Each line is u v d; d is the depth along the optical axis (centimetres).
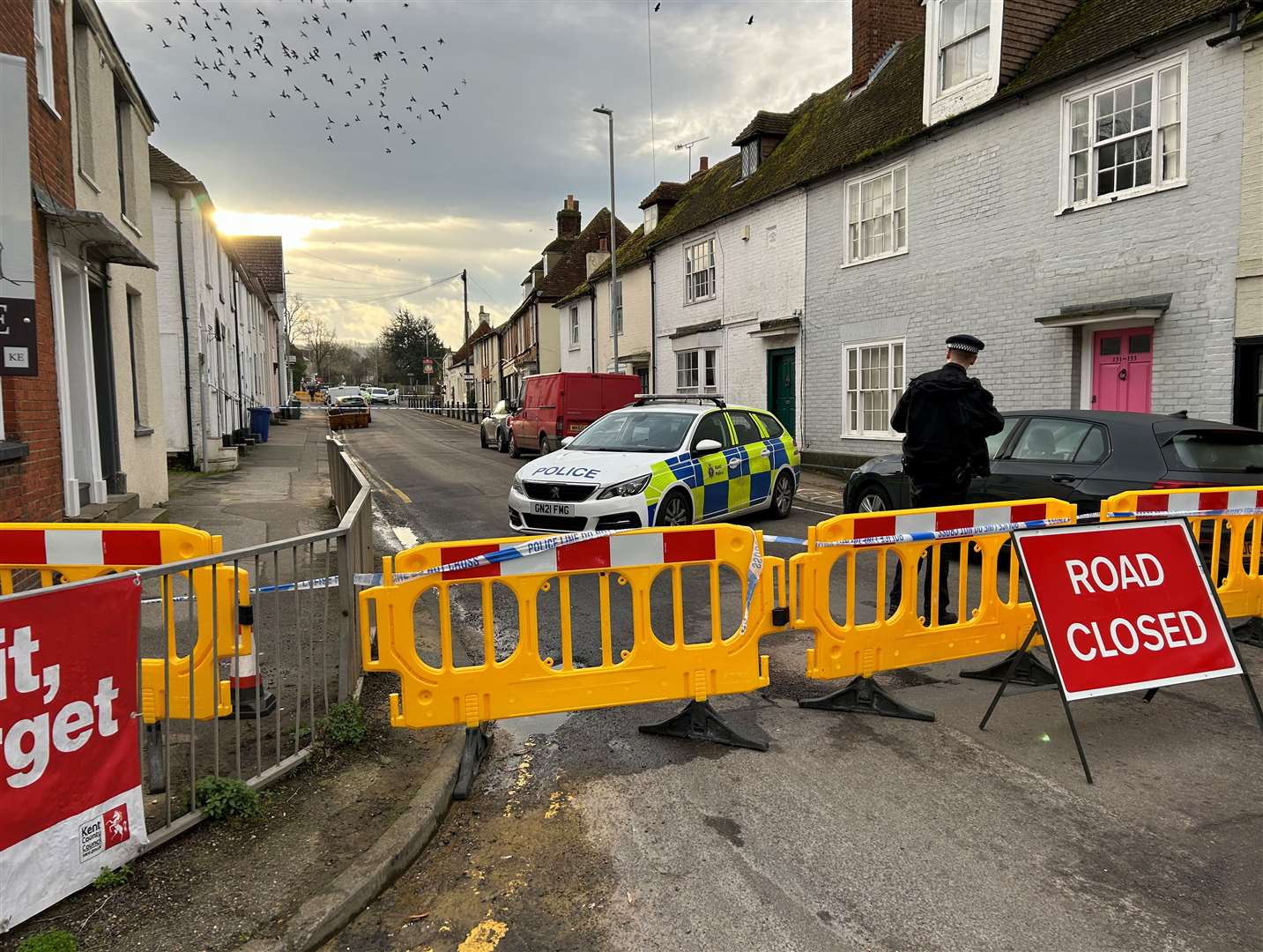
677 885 301
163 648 505
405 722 387
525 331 4016
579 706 407
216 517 1049
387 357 8919
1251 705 470
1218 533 570
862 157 1496
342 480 1017
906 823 342
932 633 481
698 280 2175
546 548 398
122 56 1032
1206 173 956
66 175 810
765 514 1097
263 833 322
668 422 946
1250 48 905
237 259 2364
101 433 970
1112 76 1062
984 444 564
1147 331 1042
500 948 268
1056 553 414
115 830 287
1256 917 279
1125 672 411
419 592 384
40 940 249
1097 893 293
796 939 270
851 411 1614
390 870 304
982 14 1265
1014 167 1216
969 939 268
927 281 1391
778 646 586
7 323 385
